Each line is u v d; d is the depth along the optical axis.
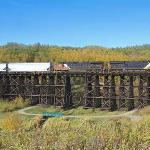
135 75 72.94
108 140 15.34
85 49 169.88
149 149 14.86
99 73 75.81
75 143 14.96
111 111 73.00
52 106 79.00
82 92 92.19
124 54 167.62
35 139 15.66
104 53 161.25
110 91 74.38
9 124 25.78
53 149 14.73
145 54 170.38
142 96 72.19
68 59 148.38
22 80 83.50
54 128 18.25
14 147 15.20
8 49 159.38
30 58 148.38
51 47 166.62
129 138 16.23
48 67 87.69
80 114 71.94
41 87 81.19
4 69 89.19
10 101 81.00
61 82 80.25
